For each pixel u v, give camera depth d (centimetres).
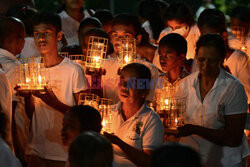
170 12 904
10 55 665
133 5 2450
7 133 494
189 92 602
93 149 383
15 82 656
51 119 630
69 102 632
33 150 639
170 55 673
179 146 339
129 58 684
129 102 555
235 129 573
